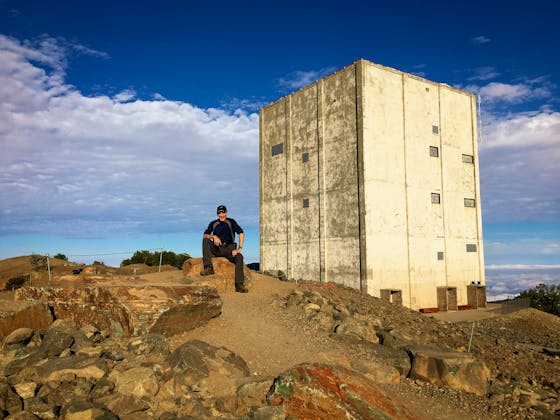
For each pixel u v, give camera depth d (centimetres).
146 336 736
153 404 568
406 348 1012
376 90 2509
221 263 1195
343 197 2506
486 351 1276
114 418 521
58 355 670
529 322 2328
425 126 2712
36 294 907
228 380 632
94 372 610
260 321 992
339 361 859
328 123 2653
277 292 1277
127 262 3416
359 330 1068
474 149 2952
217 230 1188
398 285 2428
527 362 1205
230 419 554
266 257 3070
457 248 2756
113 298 789
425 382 919
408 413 610
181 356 644
